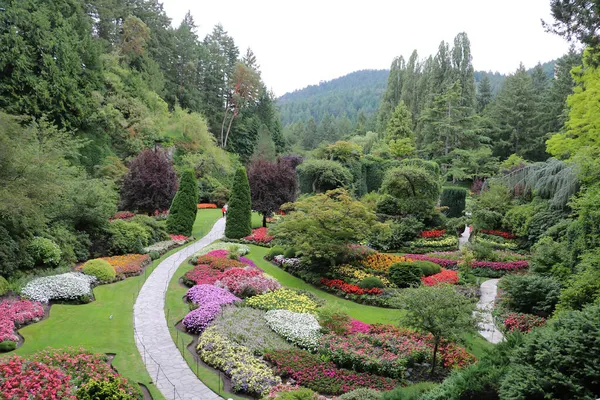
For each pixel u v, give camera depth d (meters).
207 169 47.16
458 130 48.88
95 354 9.98
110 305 14.02
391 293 16.08
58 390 8.00
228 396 8.89
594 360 5.39
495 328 13.26
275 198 29.61
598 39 12.52
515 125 54.50
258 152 55.34
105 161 34.12
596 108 20.69
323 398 8.37
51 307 13.22
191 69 57.25
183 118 47.69
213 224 32.84
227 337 11.38
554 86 53.12
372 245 24.23
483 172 48.72
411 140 51.31
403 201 26.70
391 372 9.74
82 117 33.84
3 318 11.23
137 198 26.06
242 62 65.94
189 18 65.12
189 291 15.45
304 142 93.56
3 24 28.23
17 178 14.05
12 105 28.06
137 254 20.25
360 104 170.25
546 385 5.53
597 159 14.23
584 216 13.59
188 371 9.92
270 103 74.44
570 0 12.45
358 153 42.34
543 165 25.58
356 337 11.70
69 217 19.12
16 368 8.30
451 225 26.56
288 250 21.12
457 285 17.81
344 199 18.84
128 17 46.41
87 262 16.83
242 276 16.88
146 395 8.77
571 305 11.23
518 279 14.73
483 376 6.48
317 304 14.95
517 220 24.70
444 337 9.73
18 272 14.55
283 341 11.63
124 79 41.94
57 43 31.52
